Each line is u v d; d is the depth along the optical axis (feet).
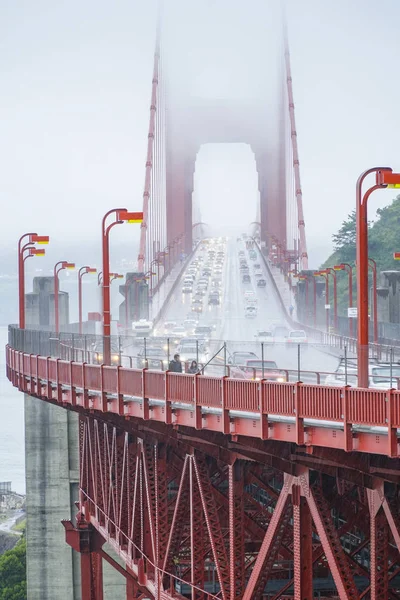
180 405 198.59
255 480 195.42
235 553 181.57
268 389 165.58
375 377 179.83
